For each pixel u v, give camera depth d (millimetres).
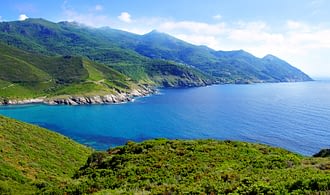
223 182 26219
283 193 19641
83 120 184000
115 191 28438
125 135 148000
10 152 70188
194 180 29219
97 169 45812
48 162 73125
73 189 35281
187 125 168875
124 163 43031
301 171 27219
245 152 44312
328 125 162375
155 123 175125
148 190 27797
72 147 93250
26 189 52812
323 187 19094
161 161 40906
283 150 48750
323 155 52812
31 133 90875
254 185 21781
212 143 51156
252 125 166375
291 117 190250
